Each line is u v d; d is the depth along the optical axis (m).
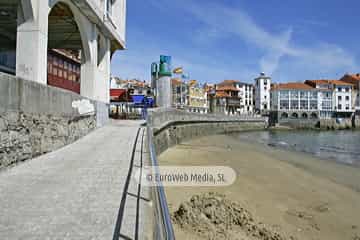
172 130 26.72
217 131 52.00
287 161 20.77
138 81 86.06
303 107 88.31
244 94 96.25
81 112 12.95
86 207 4.75
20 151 7.68
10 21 14.72
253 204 9.54
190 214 7.02
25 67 9.39
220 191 10.60
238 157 20.45
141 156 8.76
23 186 5.84
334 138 50.91
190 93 74.12
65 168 7.31
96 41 16.20
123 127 16.44
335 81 93.88
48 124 9.44
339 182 14.29
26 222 4.21
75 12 13.42
